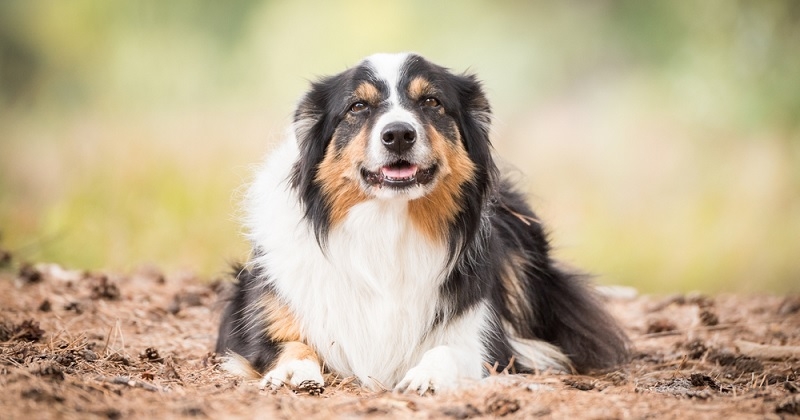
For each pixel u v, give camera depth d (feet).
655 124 78.48
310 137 25.75
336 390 23.17
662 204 60.70
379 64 25.58
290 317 25.07
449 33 104.63
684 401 20.99
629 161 70.18
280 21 104.42
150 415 18.63
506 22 107.14
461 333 25.13
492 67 102.53
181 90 93.81
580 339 28.63
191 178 53.42
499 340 25.79
